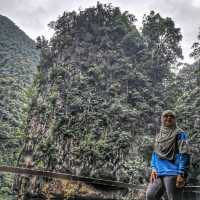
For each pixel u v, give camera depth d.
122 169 48.41
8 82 97.75
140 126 59.16
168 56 83.94
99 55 74.25
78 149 52.34
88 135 54.56
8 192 48.38
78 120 57.66
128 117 57.81
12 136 74.06
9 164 70.06
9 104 87.19
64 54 78.00
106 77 69.94
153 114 61.22
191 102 55.75
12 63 119.00
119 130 54.84
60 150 55.00
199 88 56.28
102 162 49.81
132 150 52.81
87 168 50.16
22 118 76.56
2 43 128.50
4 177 53.41
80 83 65.69
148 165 49.28
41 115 64.00
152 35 85.25
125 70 70.38
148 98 65.38
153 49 82.38
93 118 56.75
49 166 54.78
